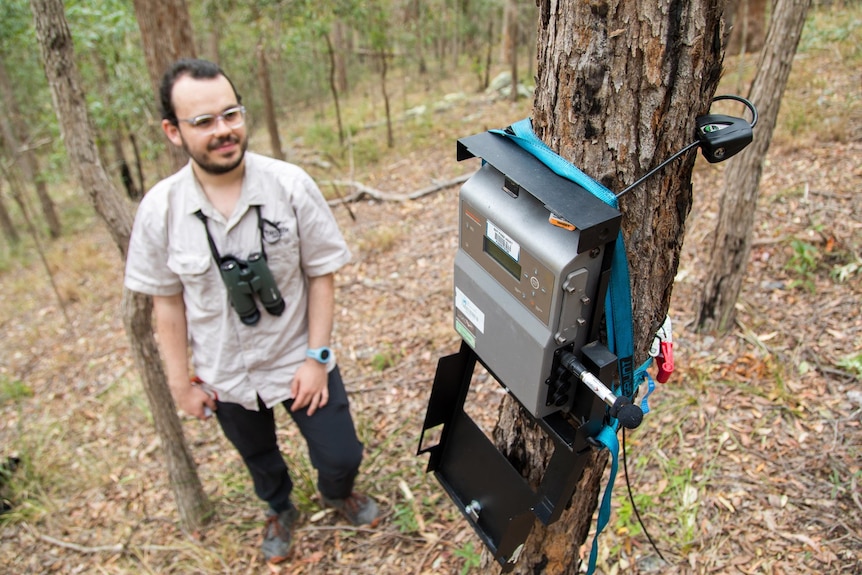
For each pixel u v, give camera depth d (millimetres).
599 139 1042
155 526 3051
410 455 2973
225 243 1984
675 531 2346
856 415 2629
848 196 4090
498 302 1124
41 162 12211
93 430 4047
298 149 10398
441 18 13312
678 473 2555
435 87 12867
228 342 2113
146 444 3730
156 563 2807
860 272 3422
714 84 1005
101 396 4484
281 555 2590
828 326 3174
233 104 1837
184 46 4523
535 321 1035
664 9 912
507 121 8391
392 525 2641
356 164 8406
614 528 2396
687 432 2756
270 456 2463
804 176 4496
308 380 2184
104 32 6496
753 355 3084
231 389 2189
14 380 5234
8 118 9711
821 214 3973
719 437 2682
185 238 1972
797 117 5332
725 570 2178
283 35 8359
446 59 15797
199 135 1798
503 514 1427
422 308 4234
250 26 8414
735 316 3285
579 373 1014
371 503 2676
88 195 2398
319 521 2701
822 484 2383
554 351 1031
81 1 6289
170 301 2127
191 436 3512
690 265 3918
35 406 4727
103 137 8281
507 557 1400
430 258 4941
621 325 1071
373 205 6562
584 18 968
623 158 1035
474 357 1386
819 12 9031
